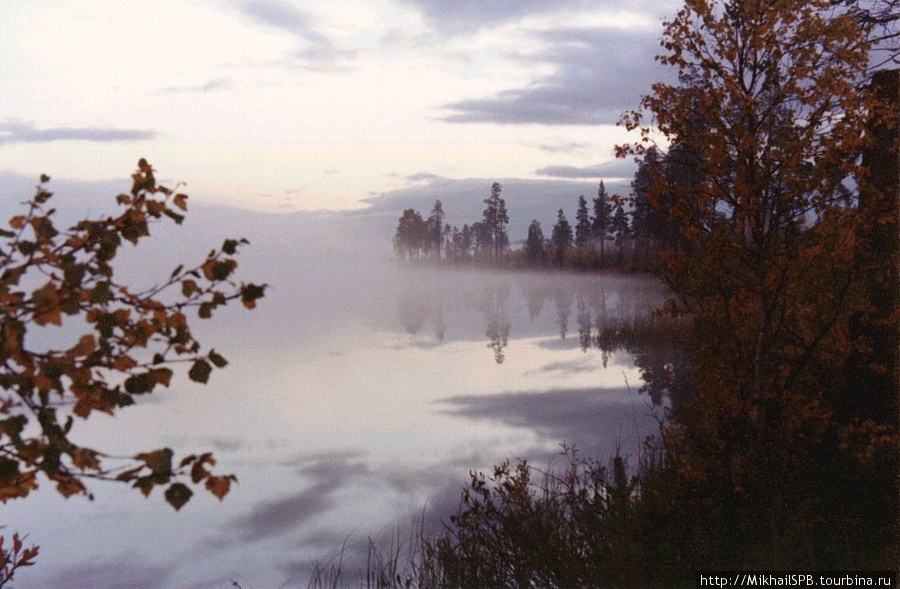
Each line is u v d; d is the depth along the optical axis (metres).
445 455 12.02
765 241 6.43
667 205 6.92
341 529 8.58
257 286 2.48
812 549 4.91
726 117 6.57
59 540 8.90
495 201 141.25
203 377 2.36
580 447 10.94
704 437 6.31
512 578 5.59
